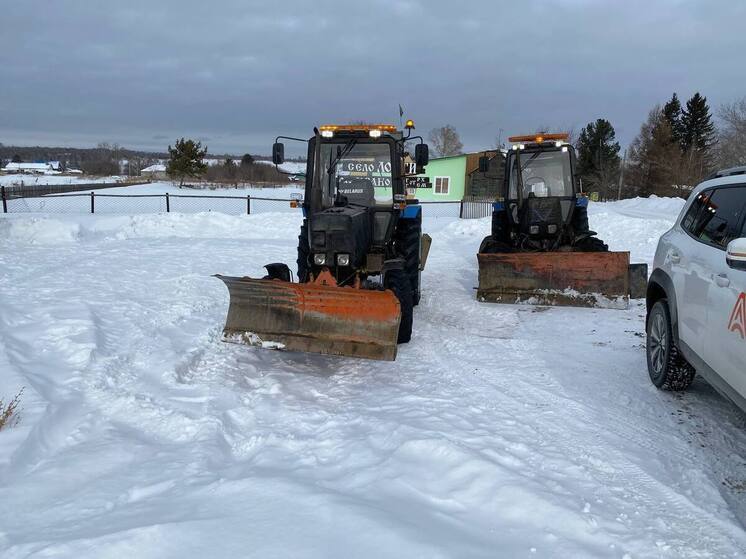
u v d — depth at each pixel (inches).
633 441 158.4
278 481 124.8
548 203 387.5
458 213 1235.2
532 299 347.3
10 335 238.7
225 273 422.3
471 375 215.0
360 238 249.3
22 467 136.3
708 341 157.0
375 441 152.3
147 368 212.2
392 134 293.4
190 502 118.3
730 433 164.6
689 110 2156.7
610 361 233.3
